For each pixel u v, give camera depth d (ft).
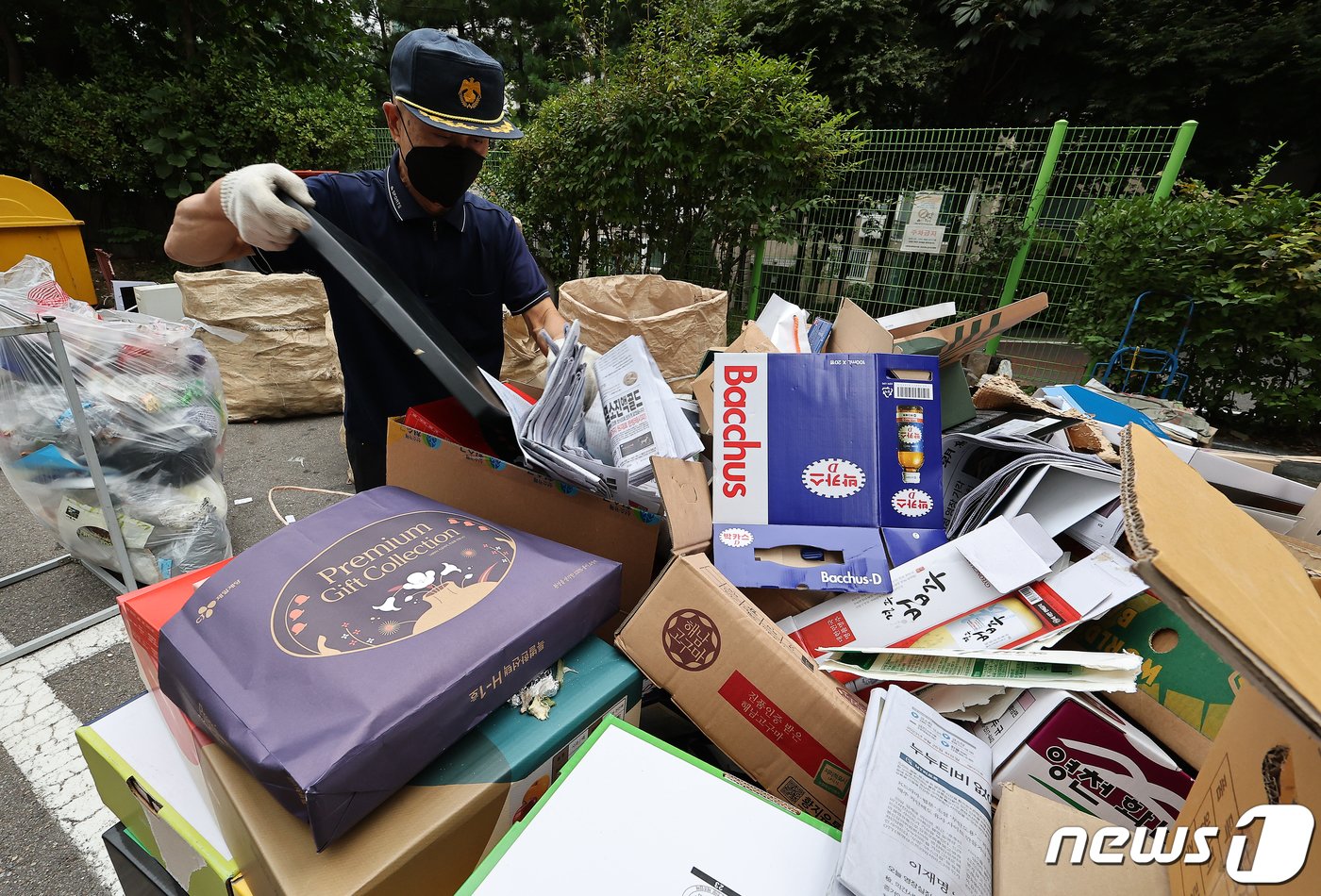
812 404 3.60
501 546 2.95
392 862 2.01
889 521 3.48
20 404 6.59
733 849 2.09
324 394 13.05
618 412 3.88
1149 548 1.24
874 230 16.30
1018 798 2.26
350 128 23.94
